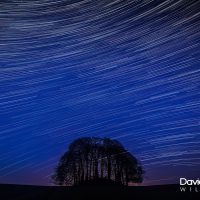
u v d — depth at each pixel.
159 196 13.77
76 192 14.53
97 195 13.65
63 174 15.81
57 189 15.44
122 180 15.55
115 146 15.96
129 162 15.78
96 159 15.67
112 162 15.73
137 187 15.45
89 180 15.32
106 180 15.30
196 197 13.62
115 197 13.73
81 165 15.66
